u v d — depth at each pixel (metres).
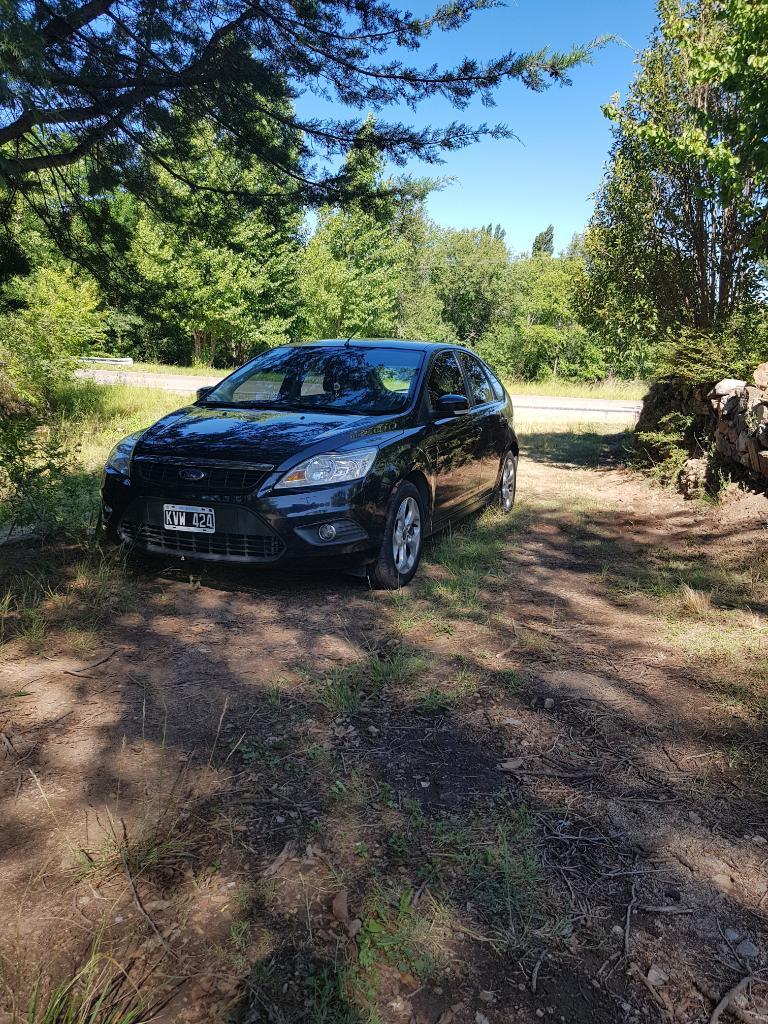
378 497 4.44
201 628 3.98
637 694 3.36
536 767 2.75
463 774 2.69
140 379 22.25
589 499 7.86
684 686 3.44
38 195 5.87
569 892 2.12
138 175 5.93
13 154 5.35
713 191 8.65
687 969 1.86
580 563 5.52
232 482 4.27
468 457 5.94
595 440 12.98
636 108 9.58
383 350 5.83
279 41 5.51
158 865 2.15
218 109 5.57
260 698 3.21
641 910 2.06
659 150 9.00
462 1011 1.71
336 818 2.39
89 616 4.04
